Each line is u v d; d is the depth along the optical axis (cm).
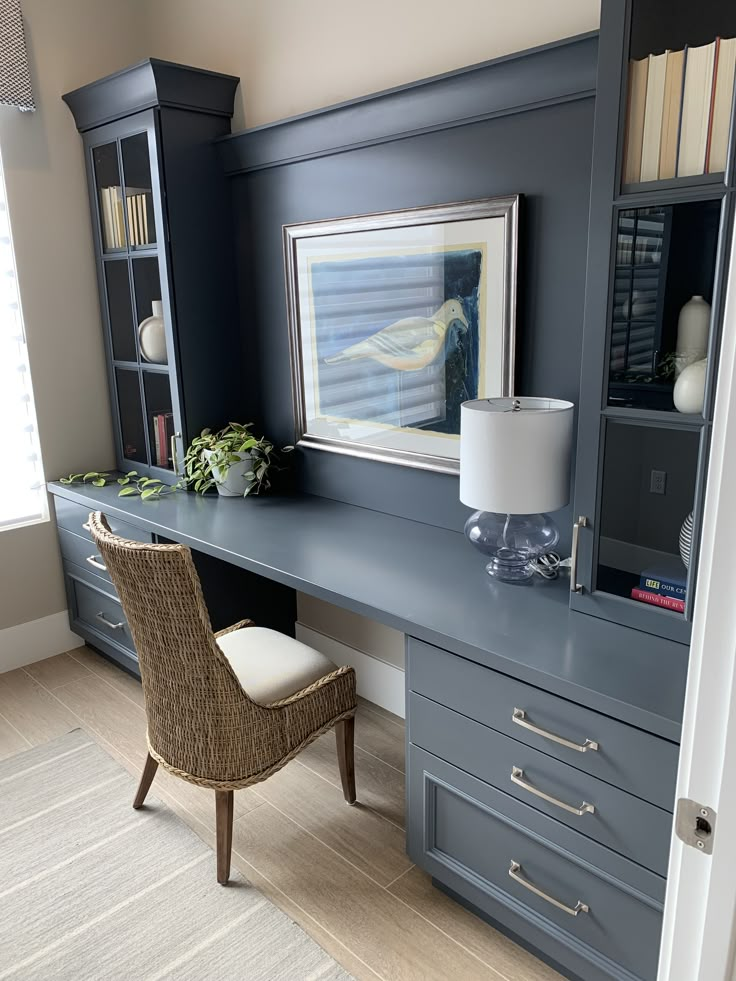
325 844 204
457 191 200
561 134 176
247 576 274
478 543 186
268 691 194
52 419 303
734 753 73
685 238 137
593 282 150
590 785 143
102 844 205
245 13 255
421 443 225
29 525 303
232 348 285
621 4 135
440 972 165
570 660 147
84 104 276
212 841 206
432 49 204
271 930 176
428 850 181
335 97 233
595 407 155
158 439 293
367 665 273
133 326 290
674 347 142
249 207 266
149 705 192
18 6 264
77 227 297
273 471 280
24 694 284
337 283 237
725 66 128
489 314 198
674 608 152
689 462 144
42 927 178
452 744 168
